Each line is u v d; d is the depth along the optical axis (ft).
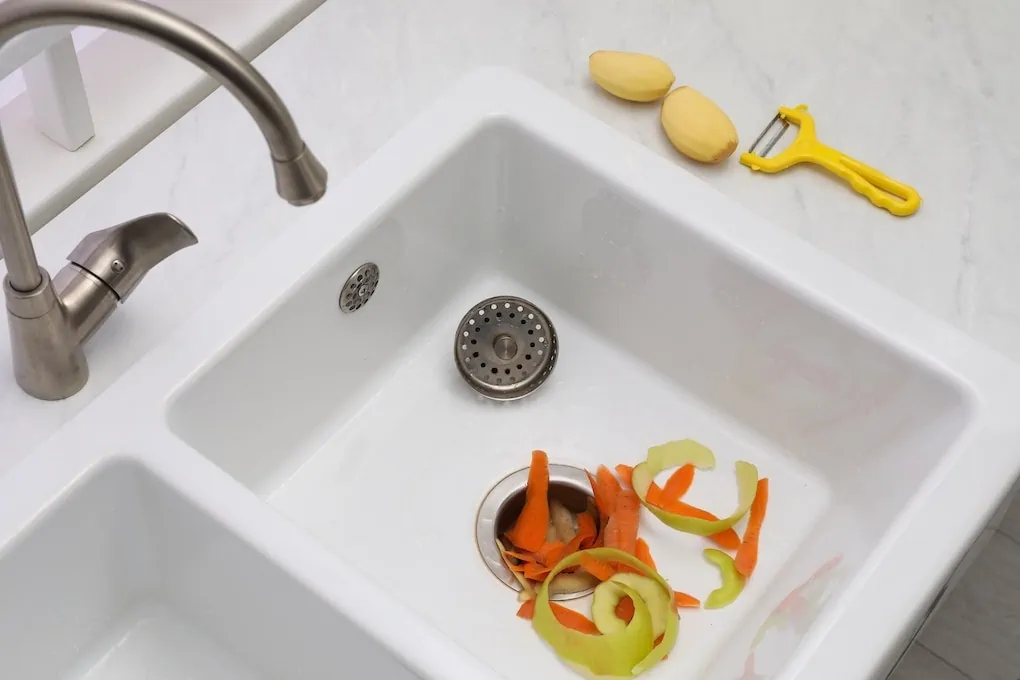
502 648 2.53
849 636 2.08
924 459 2.49
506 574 2.64
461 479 2.77
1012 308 2.59
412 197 2.66
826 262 2.55
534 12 3.05
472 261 3.05
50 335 2.17
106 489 2.25
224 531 2.15
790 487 2.79
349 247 2.54
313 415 2.76
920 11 3.11
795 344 2.63
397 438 2.82
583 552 2.51
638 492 2.70
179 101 2.77
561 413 2.88
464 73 2.91
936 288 2.61
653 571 2.48
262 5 2.94
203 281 2.50
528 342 2.85
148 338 2.42
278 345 2.51
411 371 2.93
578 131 2.72
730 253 2.57
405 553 2.65
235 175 2.67
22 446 2.28
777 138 2.85
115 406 2.27
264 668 2.49
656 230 2.68
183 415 2.35
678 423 2.89
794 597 2.51
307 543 2.11
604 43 3.00
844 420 2.68
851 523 2.63
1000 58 3.03
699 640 2.56
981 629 4.32
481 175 2.86
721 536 2.69
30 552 2.18
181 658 2.50
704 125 2.71
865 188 2.73
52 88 2.46
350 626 2.06
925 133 2.87
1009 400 2.37
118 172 2.65
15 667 2.33
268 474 2.71
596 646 2.37
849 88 2.95
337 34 2.97
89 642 2.47
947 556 2.18
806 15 3.08
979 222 2.72
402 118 2.82
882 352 2.48
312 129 2.78
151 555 2.44
